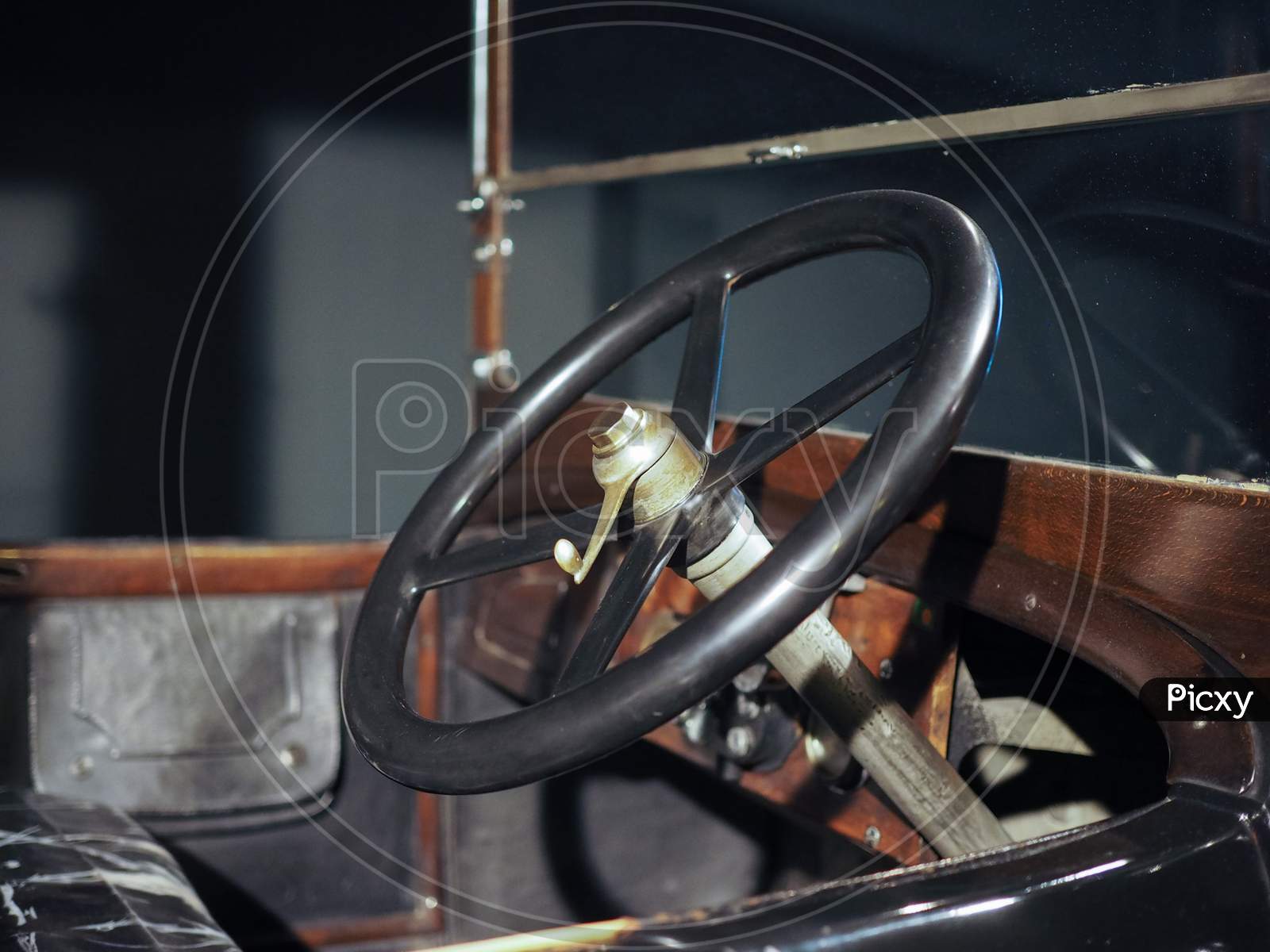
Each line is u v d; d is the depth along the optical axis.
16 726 1.27
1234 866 0.59
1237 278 0.70
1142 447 0.76
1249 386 0.70
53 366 2.83
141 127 2.84
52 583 1.29
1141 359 0.76
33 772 1.26
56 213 2.80
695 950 0.53
